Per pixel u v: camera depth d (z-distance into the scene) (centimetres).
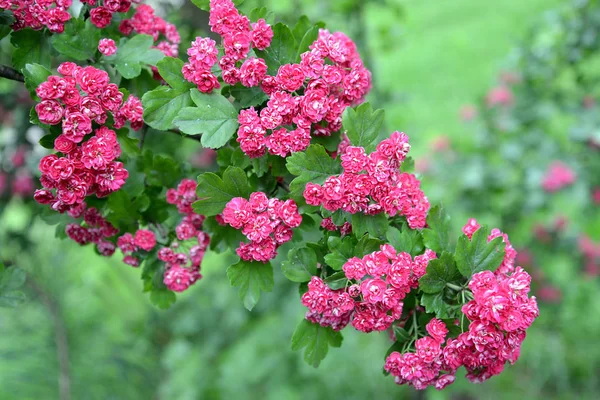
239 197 69
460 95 250
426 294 68
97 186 69
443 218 71
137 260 74
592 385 155
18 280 73
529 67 141
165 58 69
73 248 135
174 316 174
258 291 70
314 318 70
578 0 130
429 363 67
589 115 132
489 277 67
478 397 153
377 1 132
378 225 69
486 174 143
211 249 73
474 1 336
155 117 68
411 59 291
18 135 105
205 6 70
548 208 141
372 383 148
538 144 141
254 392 152
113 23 73
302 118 68
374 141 69
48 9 70
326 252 70
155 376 159
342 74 70
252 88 69
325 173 68
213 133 68
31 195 105
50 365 133
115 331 158
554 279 158
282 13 129
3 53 104
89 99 67
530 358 163
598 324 166
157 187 75
